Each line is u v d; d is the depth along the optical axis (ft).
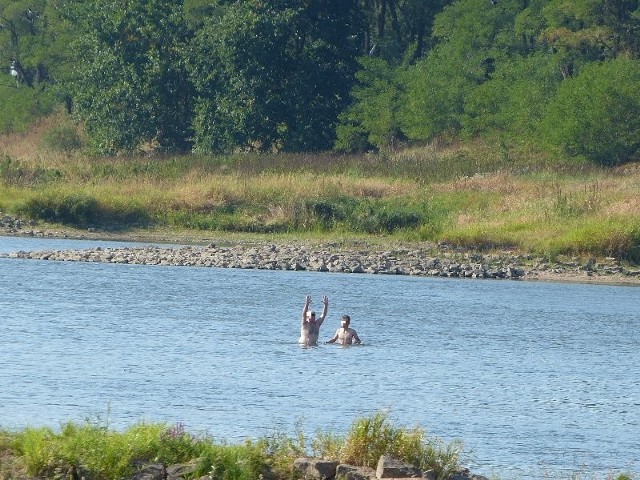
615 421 209.36
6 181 615.16
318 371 245.65
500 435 194.18
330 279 428.97
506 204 562.66
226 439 176.76
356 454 159.02
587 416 212.64
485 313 353.31
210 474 145.69
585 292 418.92
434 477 154.92
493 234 509.35
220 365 248.11
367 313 344.28
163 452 151.84
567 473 170.50
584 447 188.75
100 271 424.46
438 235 520.01
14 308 323.98
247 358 259.19
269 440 167.53
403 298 382.42
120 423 187.21
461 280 443.73
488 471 169.58
